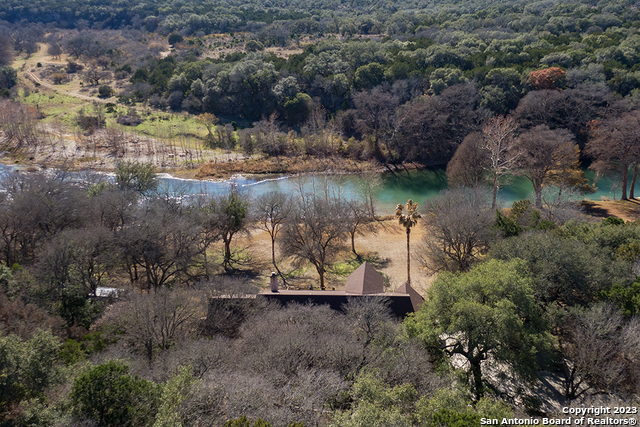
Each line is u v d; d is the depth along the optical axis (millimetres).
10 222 61531
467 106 118500
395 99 125562
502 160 92812
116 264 58094
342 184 107625
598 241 53000
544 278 42688
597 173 95500
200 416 25391
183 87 157000
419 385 29297
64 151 116875
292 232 65000
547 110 114250
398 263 69125
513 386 36719
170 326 40094
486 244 57625
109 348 36406
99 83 178875
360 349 32406
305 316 38188
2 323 34875
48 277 47500
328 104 145625
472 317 33469
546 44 156375
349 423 22328
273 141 122938
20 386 26516
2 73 166375
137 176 87875
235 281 49656
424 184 109938
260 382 28188
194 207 70312
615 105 109000
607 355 34281
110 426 24766
